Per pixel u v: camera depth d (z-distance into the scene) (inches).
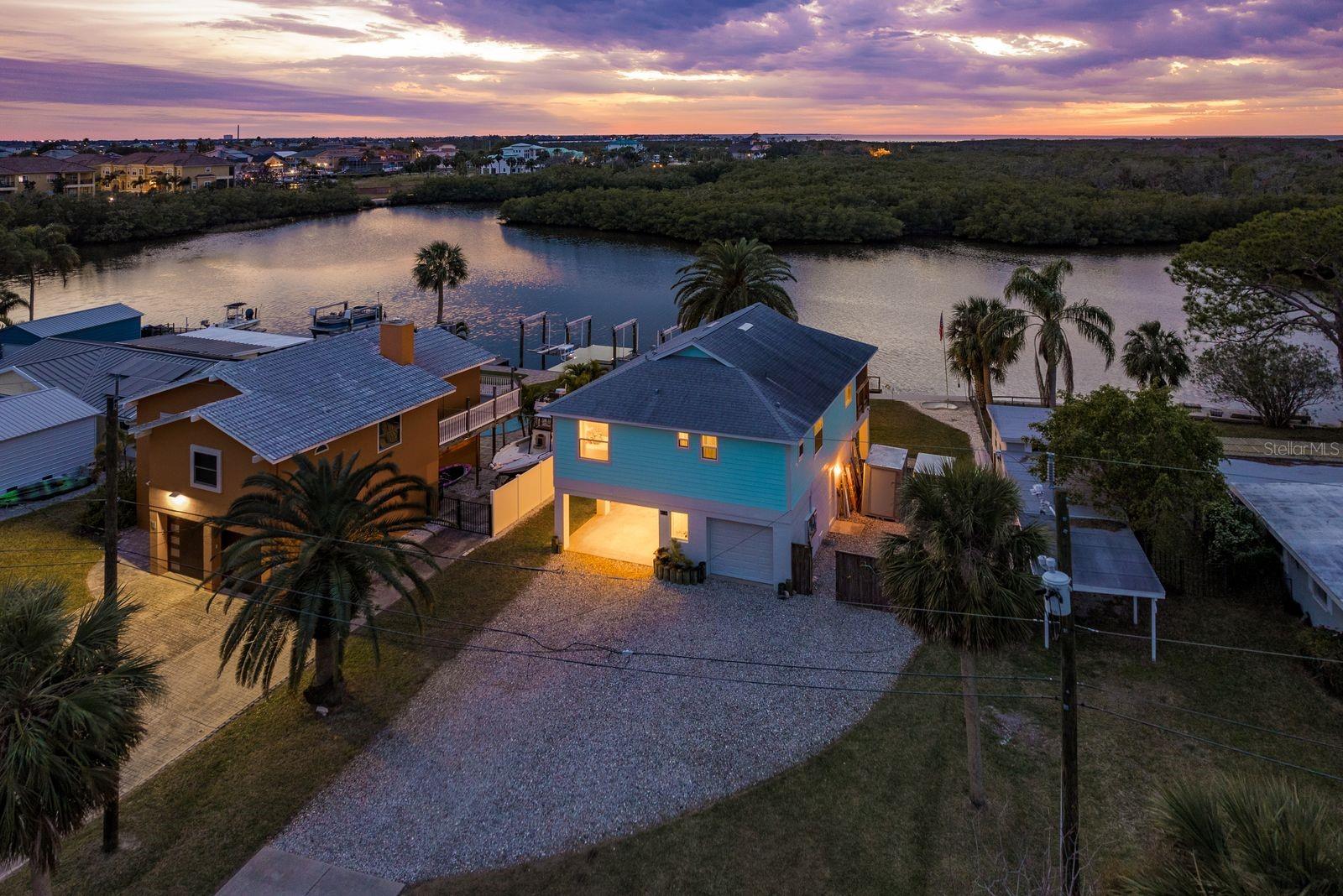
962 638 577.3
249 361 1035.9
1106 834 584.7
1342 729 689.0
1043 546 593.6
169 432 968.3
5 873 578.2
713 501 978.7
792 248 5270.7
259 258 4766.2
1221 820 331.0
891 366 2506.2
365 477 737.0
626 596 951.6
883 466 1195.9
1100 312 1558.8
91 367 1450.5
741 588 975.0
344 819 617.9
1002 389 2267.5
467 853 587.5
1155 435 889.5
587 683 783.1
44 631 456.4
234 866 574.2
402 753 689.6
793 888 553.9
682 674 797.2
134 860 577.9
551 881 563.2
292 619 690.8
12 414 1221.1
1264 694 743.1
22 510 1170.0
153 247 5103.3
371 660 819.4
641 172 7662.4
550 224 6348.4
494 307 3560.5
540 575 1004.6
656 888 556.4
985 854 575.5
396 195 7642.7
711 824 611.2
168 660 810.8
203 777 660.1
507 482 1241.4
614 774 663.8
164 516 997.2
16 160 6195.9
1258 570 916.0
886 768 665.0
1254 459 1300.4
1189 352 2455.7
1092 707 733.3
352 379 1090.7
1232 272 1531.7
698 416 968.3
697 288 1956.2
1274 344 1662.2
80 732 456.8
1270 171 6200.8
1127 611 895.7
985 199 5570.9
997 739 694.5
